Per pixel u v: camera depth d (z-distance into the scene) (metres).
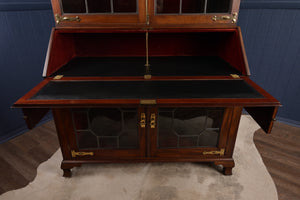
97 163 1.64
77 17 1.32
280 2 1.81
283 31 1.89
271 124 1.06
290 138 1.96
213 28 1.36
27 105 1.00
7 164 1.67
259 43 2.02
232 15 1.33
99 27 1.35
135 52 1.77
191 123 1.34
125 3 1.29
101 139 1.41
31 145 1.89
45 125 2.18
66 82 1.22
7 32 1.74
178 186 1.45
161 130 1.36
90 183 1.48
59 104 1.00
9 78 1.85
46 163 1.67
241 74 1.31
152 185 1.46
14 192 1.41
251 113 1.34
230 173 1.53
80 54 1.76
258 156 1.73
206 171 1.58
